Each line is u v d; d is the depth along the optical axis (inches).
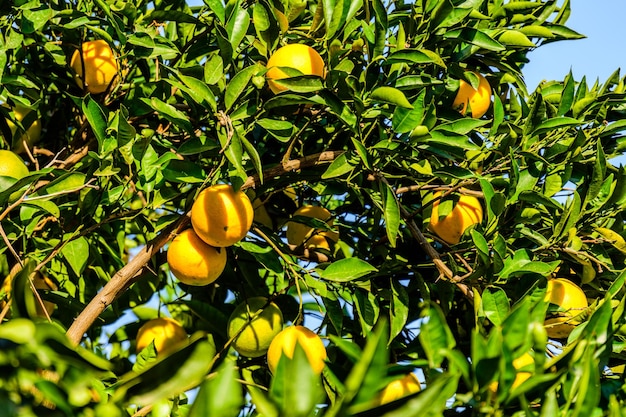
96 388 66.0
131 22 84.4
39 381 59.0
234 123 78.7
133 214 77.3
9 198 75.6
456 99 84.8
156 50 82.8
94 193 77.1
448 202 80.8
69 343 59.1
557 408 61.6
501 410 62.2
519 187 80.8
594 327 65.5
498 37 83.4
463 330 82.8
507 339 63.3
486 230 78.3
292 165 79.7
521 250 76.4
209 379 60.7
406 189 81.0
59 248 75.7
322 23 81.0
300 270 79.0
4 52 81.4
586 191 80.7
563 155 81.9
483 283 76.5
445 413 68.5
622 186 77.4
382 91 75.5
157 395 60.6
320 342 76.9
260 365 83.0
